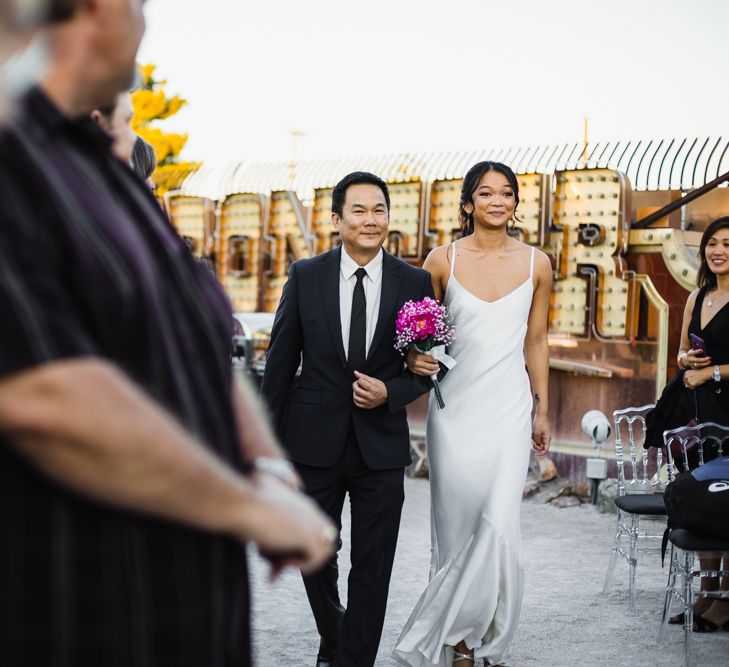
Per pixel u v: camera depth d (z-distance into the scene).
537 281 4.46
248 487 1.07
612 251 9.29
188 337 1.13
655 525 7.82
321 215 12.10
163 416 0.97
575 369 9.37
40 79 1.07
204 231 13.73
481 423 4.23
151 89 26.89
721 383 5.69
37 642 0.95
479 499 4.19
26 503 0.95
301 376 4.04
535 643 4.78
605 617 5.25
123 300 1.00
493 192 4.36
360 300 4.00
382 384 3.86
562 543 7.20
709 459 5.66
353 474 3.93
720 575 4.70
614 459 9.09
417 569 6.34
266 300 12.79
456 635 4.02
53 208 0.96
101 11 1.06
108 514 0.99
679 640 4.85
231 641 1.15
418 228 10.89
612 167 9.30
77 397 0.89
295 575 6.12
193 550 1.06
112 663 0.99
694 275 8.88
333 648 4.20
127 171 1.21
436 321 3.91
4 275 0.89
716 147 9.41
